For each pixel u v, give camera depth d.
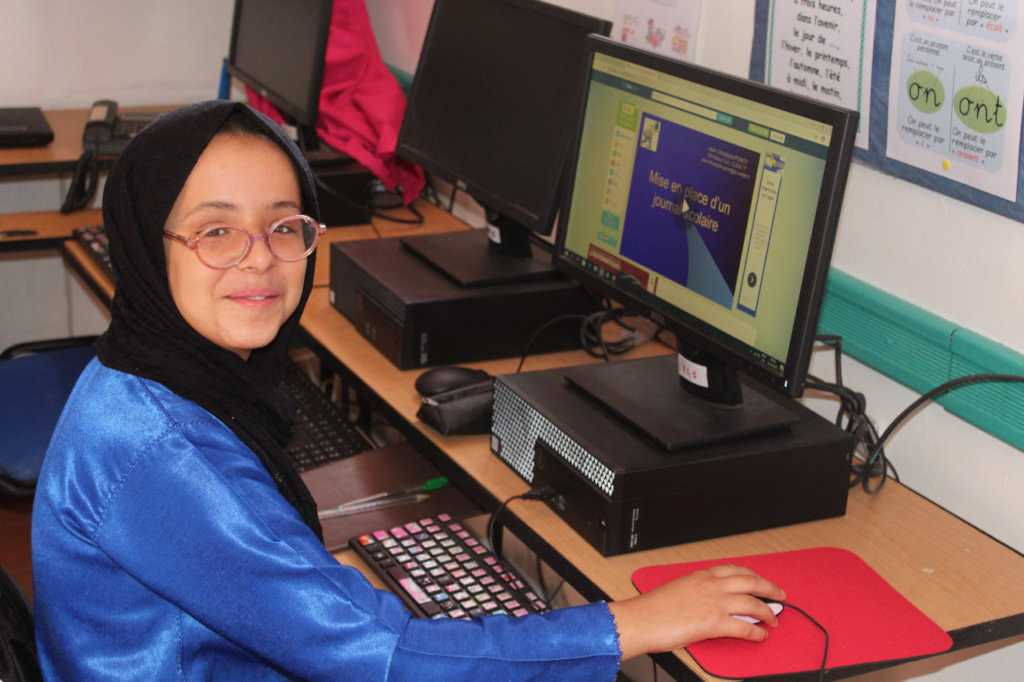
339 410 1.83
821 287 1.17
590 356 1.80
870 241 1.54
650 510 1.27
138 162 1.00
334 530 1.46
